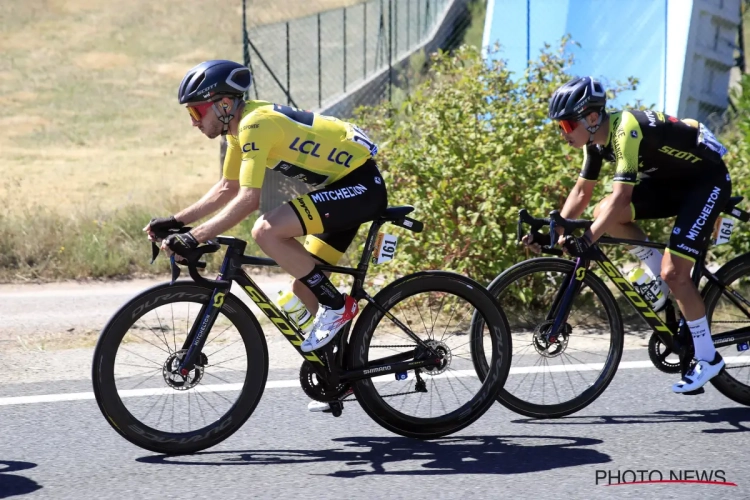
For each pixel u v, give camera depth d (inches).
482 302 180.1
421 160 278.8
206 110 161.3
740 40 608.1
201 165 664.4
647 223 273.9
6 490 149.9
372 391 174.6
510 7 541.0
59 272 355.6
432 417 177.9
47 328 269.1
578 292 188.5
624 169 175.0
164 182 588.7
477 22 904.3
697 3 516.4
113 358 162.6
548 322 189.9
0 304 305.9
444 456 167.2
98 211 435.8
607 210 176.1
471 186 270.2
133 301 162.9
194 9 1327.5
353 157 166.7
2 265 361.1
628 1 527.5
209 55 1136.2
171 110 898.1
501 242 269.3
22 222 402.0
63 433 177.9
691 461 163.5
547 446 172.4
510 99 296.7
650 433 178.9
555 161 275.7
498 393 182.1
